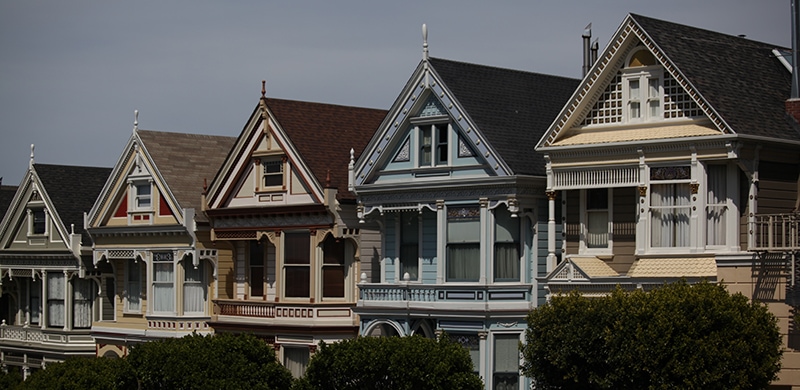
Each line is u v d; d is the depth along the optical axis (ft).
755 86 202.28
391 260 238.48
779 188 196.65
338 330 245.04
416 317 227.81
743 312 171.32
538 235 218.38
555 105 238.07
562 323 184.65
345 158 256.93
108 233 295.28
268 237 258.57
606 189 209.67
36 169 322.34
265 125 259.39
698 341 168.35
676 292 174.91
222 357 217.56
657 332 170.81
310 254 250.16
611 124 204.23
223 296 273.75
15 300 338.95
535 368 188.85
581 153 205.05
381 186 233.76
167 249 280.92
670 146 194.90
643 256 199.21
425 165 229.66
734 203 191.93
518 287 216.95
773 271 181.88
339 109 270.67
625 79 202.49
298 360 251.60
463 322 220.43
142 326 291.17
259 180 261.03
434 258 230.07
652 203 199.93
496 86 231.91
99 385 215.72
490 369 217.36
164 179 280.31
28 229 326.44
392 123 233.14
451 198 224.33
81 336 312.71
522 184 215.31
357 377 200.85
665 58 194.39
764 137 190.29
